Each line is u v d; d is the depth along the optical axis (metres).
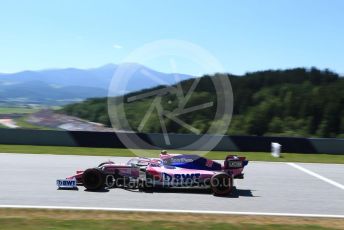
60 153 21.06
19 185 12.39
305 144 24.53
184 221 8.81
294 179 15.56
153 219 8.94
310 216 9.88
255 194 12.45
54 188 12.12
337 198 12.36
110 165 12.55
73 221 8.45
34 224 8.11
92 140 23.91
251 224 8.75
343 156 23.89
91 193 11.59
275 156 22.61
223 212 9.85
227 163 12.85
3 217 8.62
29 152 21.05
